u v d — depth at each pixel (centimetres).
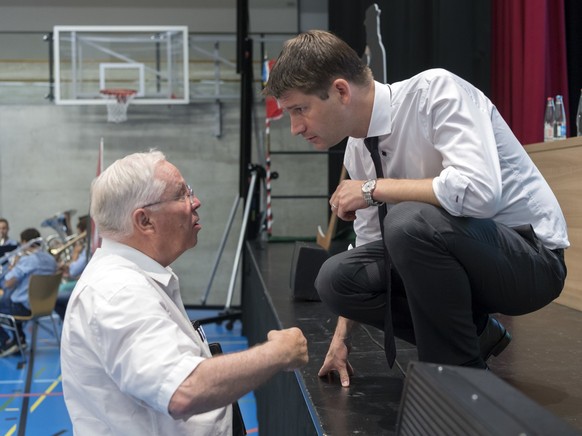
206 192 922
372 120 163
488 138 155
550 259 162
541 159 322
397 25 628
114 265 138
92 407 134
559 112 379
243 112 714
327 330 263
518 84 471
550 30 455
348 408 163
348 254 182
